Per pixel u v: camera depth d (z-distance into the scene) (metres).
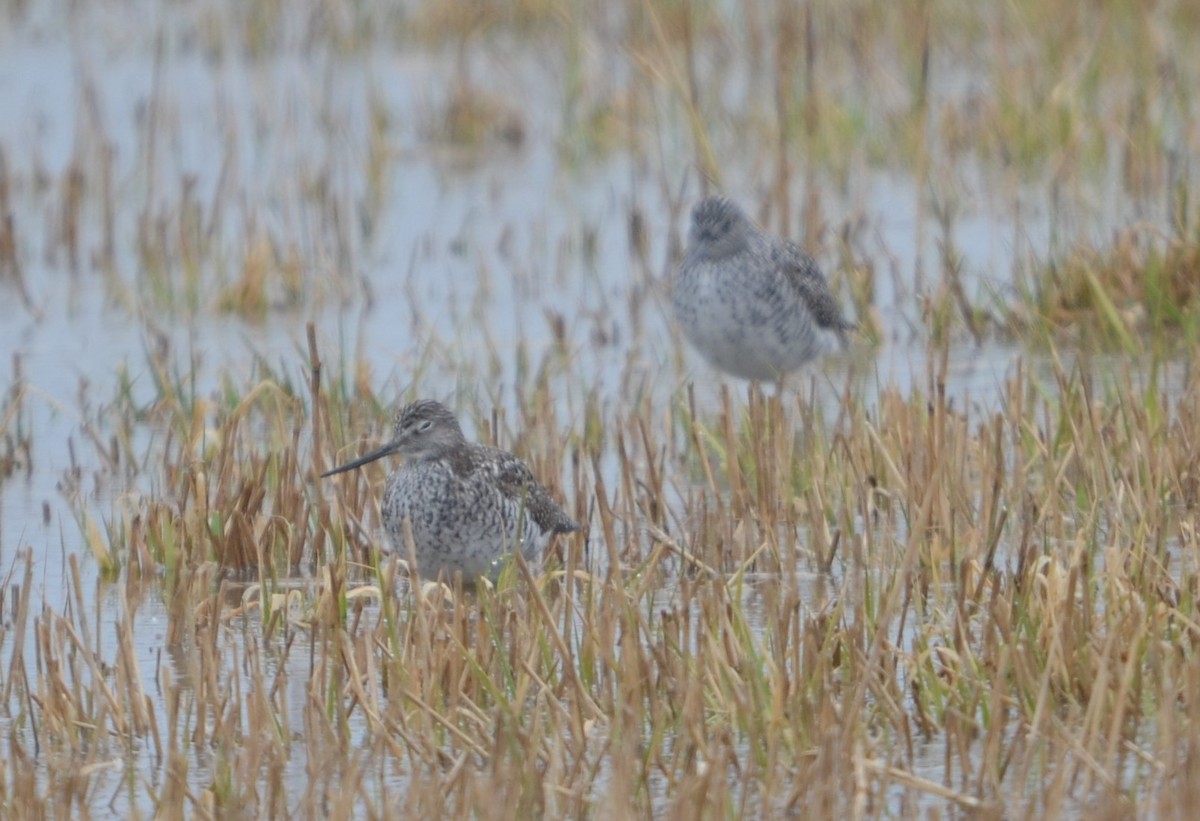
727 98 24.56
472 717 9.04
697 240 14.88
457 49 28.39
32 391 15.34
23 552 12.26
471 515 11.39
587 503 13.02
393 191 22.25
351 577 11.74
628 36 26.38
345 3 30.14
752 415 13.12
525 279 18.64
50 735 9.28
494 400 14.52
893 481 12.51
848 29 26.25
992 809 7.93
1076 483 12.34
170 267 19.31
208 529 11.92
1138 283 16.59
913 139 21.67
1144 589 10.13
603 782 8.64
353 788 8.14
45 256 19.94
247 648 9.84
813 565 11.73
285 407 14.58
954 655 9.33
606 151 23.30
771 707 8.81
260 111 24.28
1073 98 21.98
